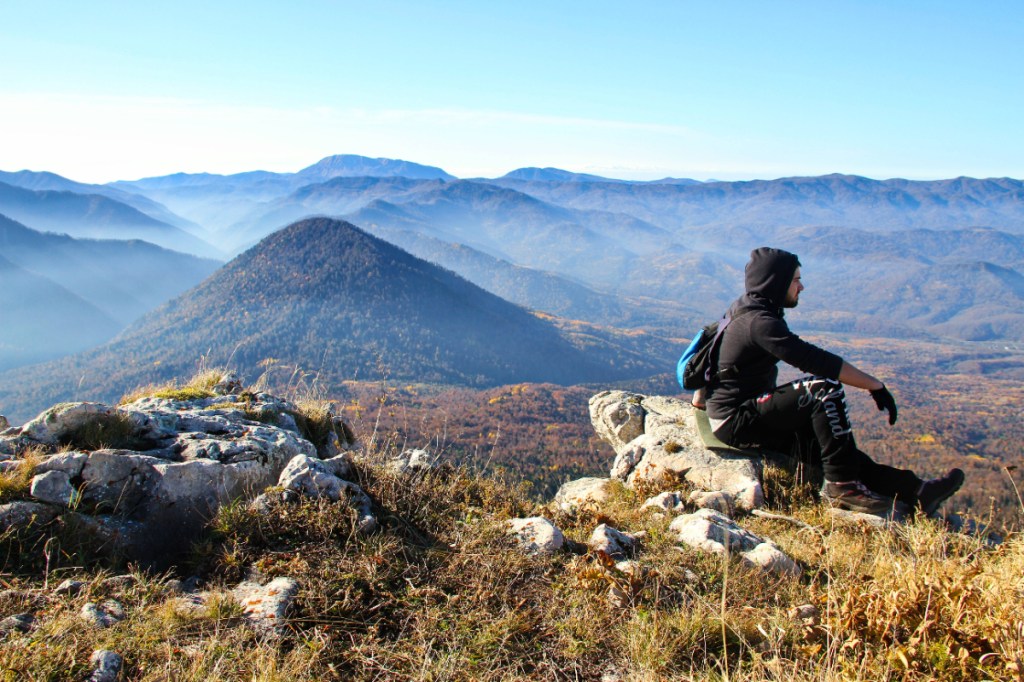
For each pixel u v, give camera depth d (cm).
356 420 614
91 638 270
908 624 285
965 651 250
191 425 481
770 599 338
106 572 329
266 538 360
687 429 629
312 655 270
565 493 622
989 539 450
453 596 325
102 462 386
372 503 423
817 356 453
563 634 300
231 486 407
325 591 318
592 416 758
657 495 541
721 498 511
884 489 478
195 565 347
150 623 283
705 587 339
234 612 295
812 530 452
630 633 297
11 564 321
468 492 479
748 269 496
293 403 617
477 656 282
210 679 246
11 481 362
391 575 340
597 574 337
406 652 282
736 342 493
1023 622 265
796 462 543
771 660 264
